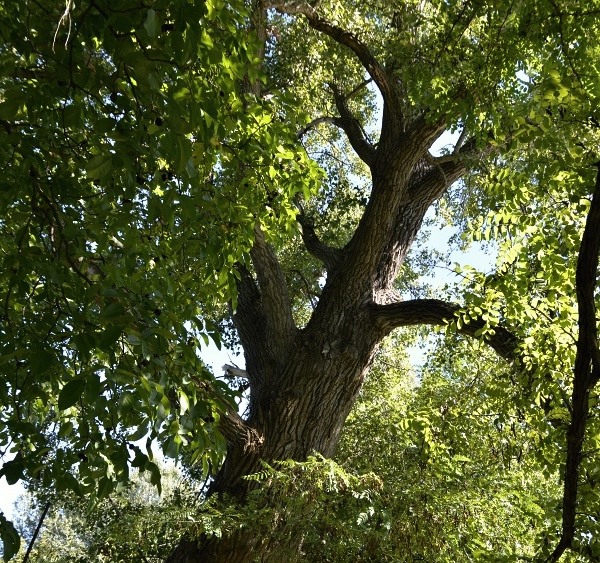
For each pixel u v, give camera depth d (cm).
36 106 299
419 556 730
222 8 310
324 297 864
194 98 275
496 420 574
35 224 357
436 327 813
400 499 713
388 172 841
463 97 514
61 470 293
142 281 366
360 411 1000
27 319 325
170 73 273
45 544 1340
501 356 732
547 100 345
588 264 285
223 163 425
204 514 696
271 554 717
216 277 443
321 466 694
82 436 294
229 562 714
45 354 257
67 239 333
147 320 272
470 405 669
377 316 841
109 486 282
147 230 404
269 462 770
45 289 326
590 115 348
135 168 315
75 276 332
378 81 880
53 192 338
